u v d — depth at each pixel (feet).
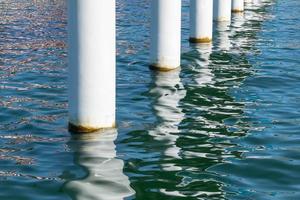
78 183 24.06
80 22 29.73
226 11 89.40
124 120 34.22
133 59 56.85
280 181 24.97
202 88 43.88
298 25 88.28
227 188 23.91
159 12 49.21
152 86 44.27
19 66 52.70
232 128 33.24
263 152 29.01
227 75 49.21
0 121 34.04
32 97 40.40
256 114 36.70
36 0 131.85
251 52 62.18
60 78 47.39
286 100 40.78
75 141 29.96
